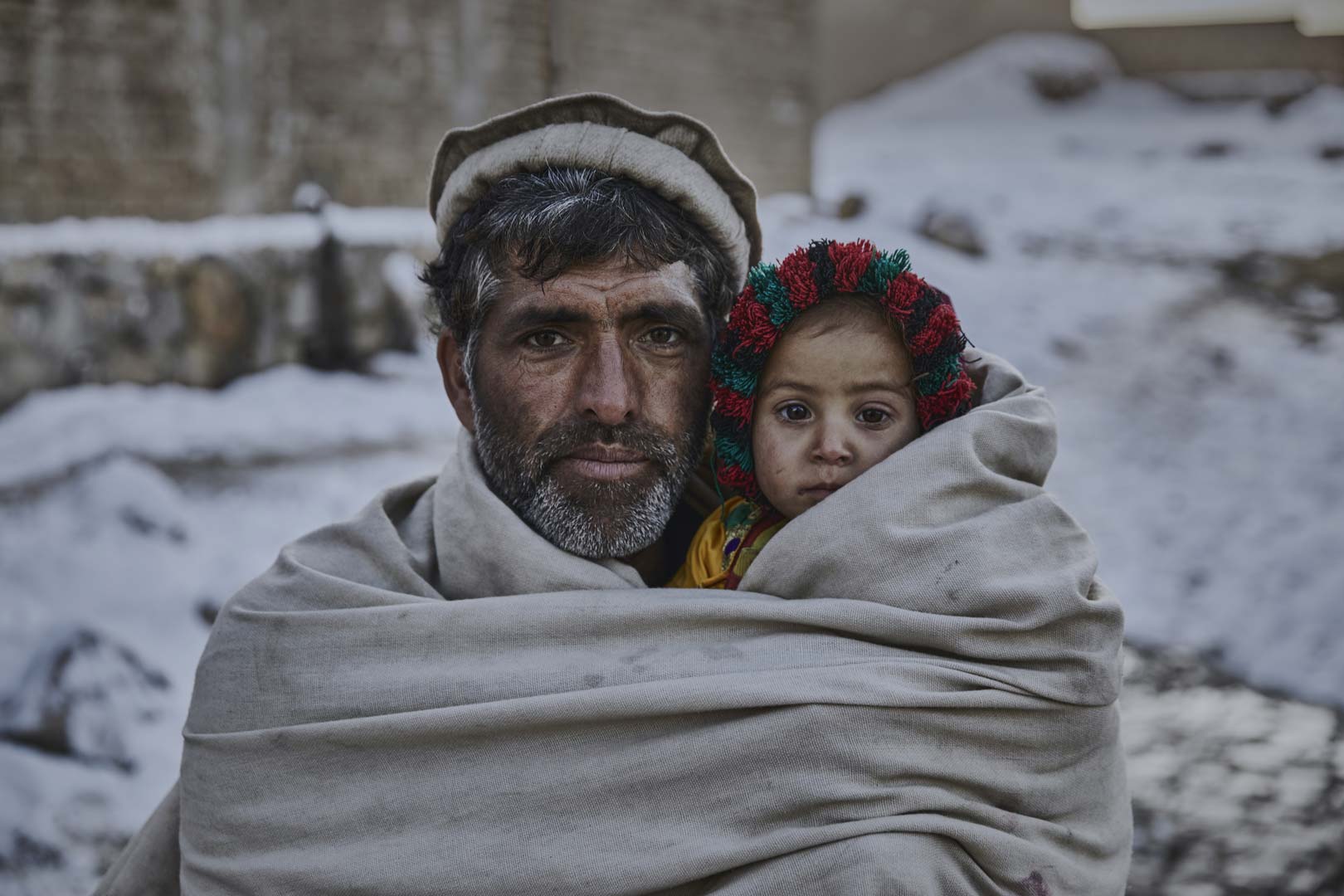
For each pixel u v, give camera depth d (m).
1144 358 9.55
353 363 8.19
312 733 1.47
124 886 1.72
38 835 3.36
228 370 7.65
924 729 1.38
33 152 7.25
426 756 1.45
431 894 1.40
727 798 1.38
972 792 1.40
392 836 1.44
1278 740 4.42
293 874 1.45
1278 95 21.95
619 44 10.32
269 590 1.61
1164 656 5.20
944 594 1.40
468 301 1.59
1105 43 25.19
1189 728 4.52
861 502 1.46
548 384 1.53
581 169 1.59
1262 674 5.05
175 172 7.81
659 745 1.40
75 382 7.04
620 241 1.51
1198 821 3.88
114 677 3.93
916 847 1.33
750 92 11.50
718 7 11.07
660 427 1.54
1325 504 6.90
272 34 8.17
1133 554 6.34
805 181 12.15
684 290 1.55
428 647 1.50
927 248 11.48
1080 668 1.42
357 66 8.64
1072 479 7.36
